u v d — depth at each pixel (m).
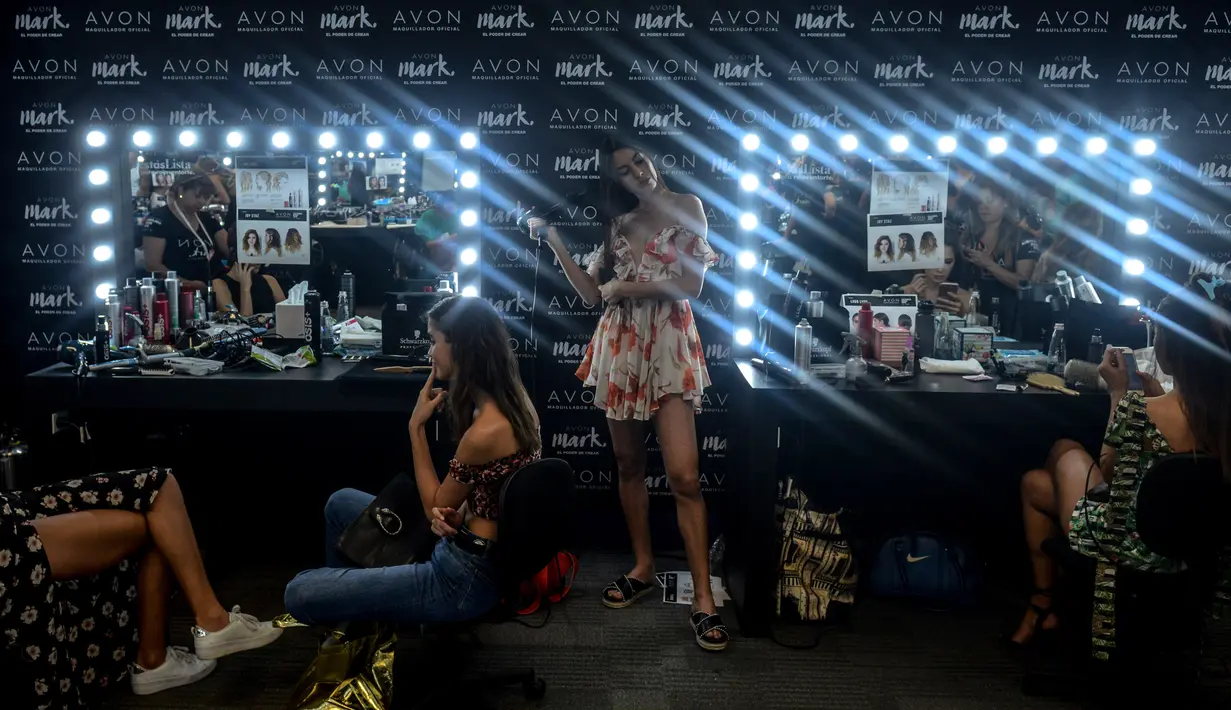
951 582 3.41
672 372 3.18
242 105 3.85
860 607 3.48
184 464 3.77
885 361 3.42
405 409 3.40
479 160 3.89
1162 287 3.88
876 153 3.82
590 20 3.79
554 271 3.95
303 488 4.07
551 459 2.45
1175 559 2.57
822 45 3.78
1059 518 3.04
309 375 3.46
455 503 2.52
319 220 4.01
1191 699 2.85
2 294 3.99
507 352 2.55
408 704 2.79
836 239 3.87
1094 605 2.71
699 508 3.24
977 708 2.79
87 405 3.38
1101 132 3.80
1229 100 3.78
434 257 3.98
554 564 3.42
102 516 2.62
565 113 3.84
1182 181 3.82
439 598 2.47
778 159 3.84
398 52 3.82
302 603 2.49
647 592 3.53
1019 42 3.76
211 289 4.07
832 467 3.94
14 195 3.93
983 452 3.88
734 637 3.22
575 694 2.84
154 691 2.80
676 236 3.14
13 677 2.41
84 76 3.84
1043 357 3.50
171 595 2.90
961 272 3.87
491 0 3.79
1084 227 3.85
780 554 3.37
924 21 3.76
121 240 4.00
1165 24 3.74
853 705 2.79
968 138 3.80
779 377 3.29
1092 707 2.80
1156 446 2.55
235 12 3.80
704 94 3.81
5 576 2.38
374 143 3.89
